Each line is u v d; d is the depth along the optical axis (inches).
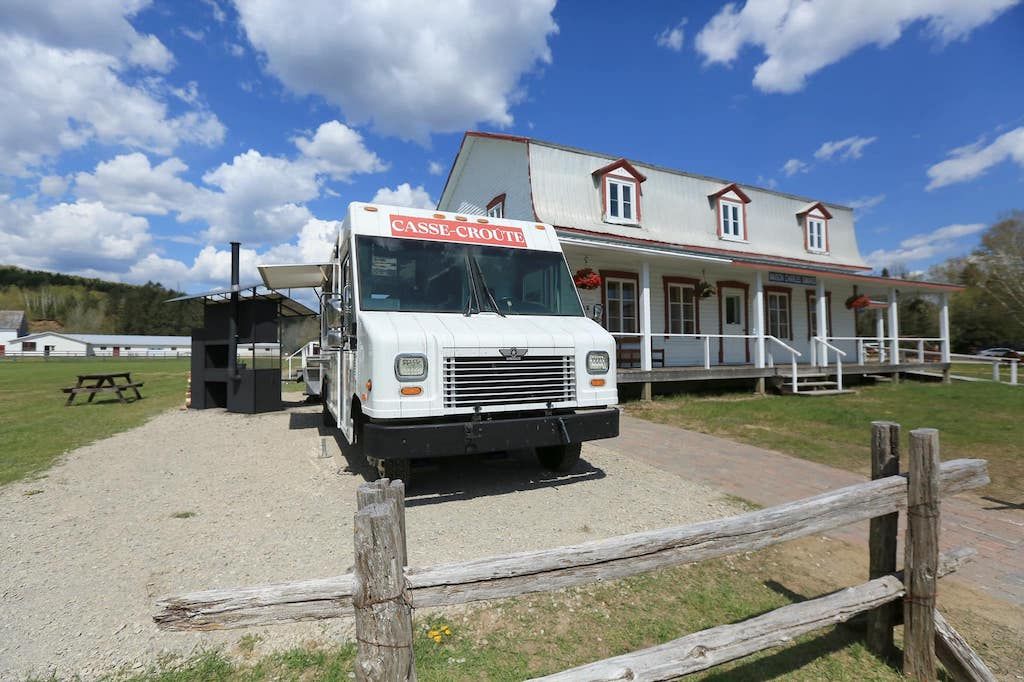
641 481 243.4
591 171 605.3
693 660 90.4
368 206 249.3
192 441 341.7
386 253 238.4
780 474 258.7
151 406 518.6
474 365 204.8
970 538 187.5
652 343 612.4
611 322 582.6
